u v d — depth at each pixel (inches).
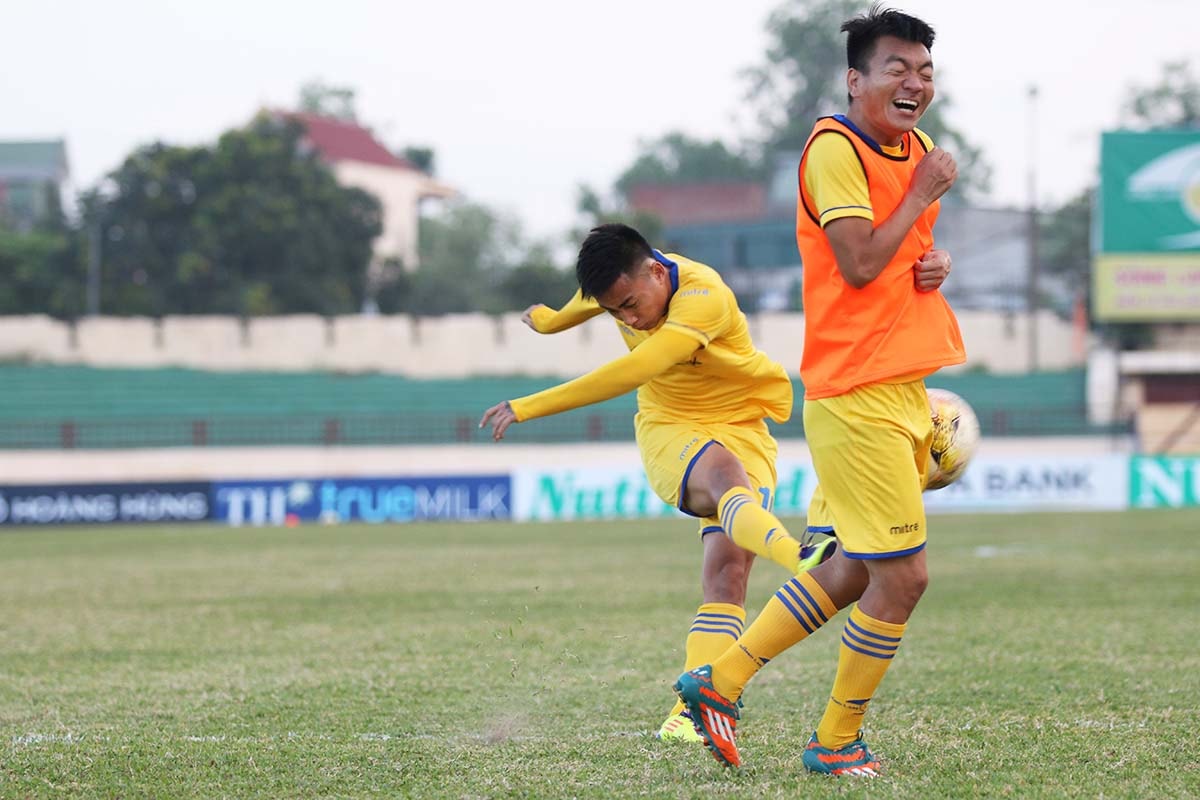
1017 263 4195.4
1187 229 2625.5
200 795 399.9
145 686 618.5
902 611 402.0
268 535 1806.1
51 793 403.2
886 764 427.5
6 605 985.5
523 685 605.6
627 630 793.6
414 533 1803.6
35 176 5885.8
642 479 2218.3
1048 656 670.5
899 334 395.2
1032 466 2226.9
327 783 413.1
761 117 6604.3
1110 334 3191.4
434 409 3147.1
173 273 3902.6
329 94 6353.3
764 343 3408.0
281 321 3558.1
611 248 454.6
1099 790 389.7
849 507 401.1
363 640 770.2
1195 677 602.2
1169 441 2819.9
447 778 417.1
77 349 3506.4
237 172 3976.4
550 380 3289.9
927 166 388.2
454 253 5629.9
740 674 420.5
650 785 401.1
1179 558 1242.0
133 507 2128.4
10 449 2652.6
